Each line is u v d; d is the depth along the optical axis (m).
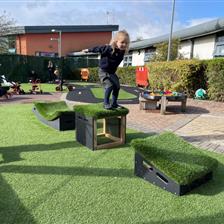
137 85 17.44
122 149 4.47
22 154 4.12
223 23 14.05
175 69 11.20
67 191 3.00
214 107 8.95
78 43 31.73
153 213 2.61
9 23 28.23
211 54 15.66
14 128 5.72
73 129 5.71
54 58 23.23
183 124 6.43
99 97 12.09
